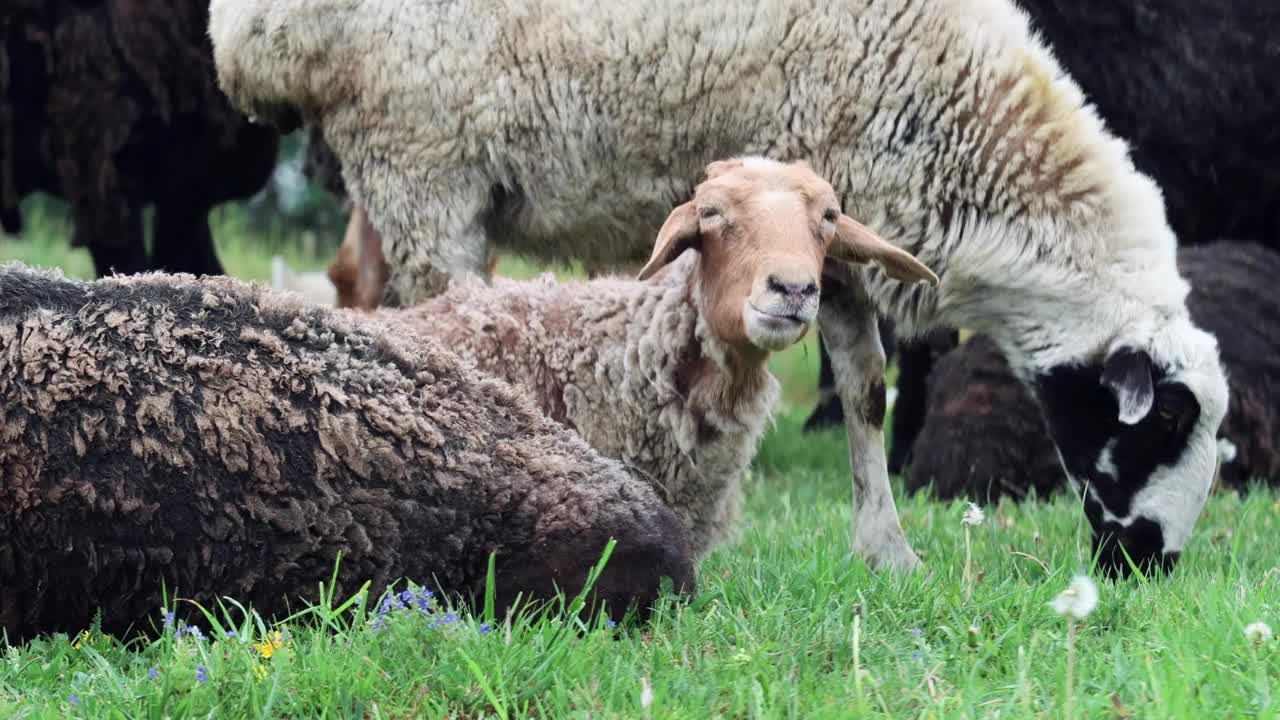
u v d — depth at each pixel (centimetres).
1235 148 814
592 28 570
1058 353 562
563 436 436
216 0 609
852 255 471
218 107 839
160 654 374
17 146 848
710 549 495
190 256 939
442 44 578
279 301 422
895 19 557
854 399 580
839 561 502
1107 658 390
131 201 868
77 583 384
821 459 938
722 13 563
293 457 396
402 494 404
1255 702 342
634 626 412
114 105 826
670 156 581
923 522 646
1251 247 879
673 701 344
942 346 898
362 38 584
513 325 478
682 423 469
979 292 571
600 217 598
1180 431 549
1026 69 563
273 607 397
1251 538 609
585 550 409
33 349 383
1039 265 557
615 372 471
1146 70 788
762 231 432
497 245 627
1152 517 552
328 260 1725
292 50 590
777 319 420
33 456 377
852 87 559
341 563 398
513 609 396
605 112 577
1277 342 836
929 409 823
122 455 383
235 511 390
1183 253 873
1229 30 793
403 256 600
